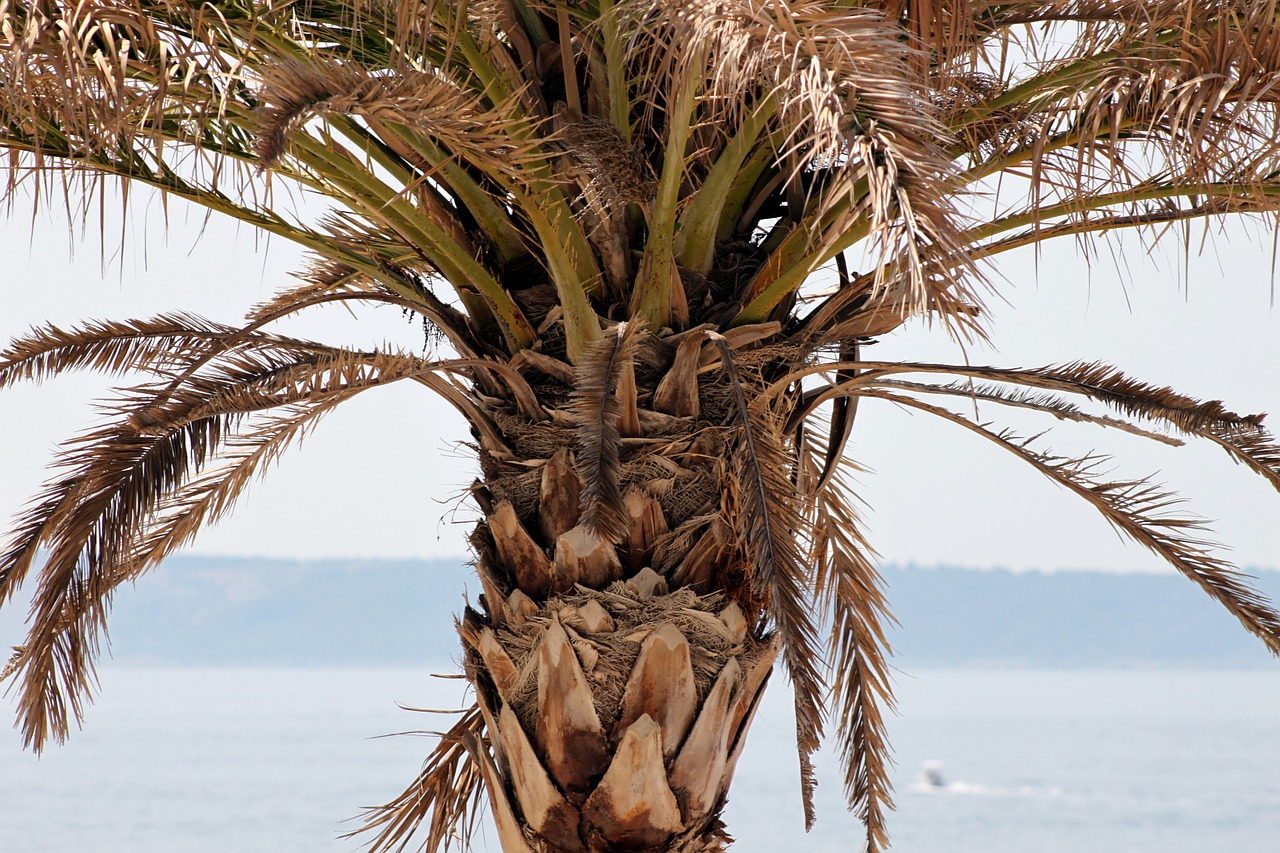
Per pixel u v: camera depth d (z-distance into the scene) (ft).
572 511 55.83
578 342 54.85
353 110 44.80
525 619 55.72
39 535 53.57
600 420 49.98
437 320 59.36
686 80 48.78
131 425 51.37
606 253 56.29
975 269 36.78
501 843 58.75
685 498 55.88
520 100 55.98
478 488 58.08
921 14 49.49
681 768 55.06
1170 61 48.75
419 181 52.47
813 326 59.16
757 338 56.13
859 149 37.32
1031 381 57.41
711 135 58.03
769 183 59.57
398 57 48.16
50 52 43.65
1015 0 54.70
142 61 48.75
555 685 54.65
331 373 54.54
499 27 58.95
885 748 72.90
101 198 51.13
